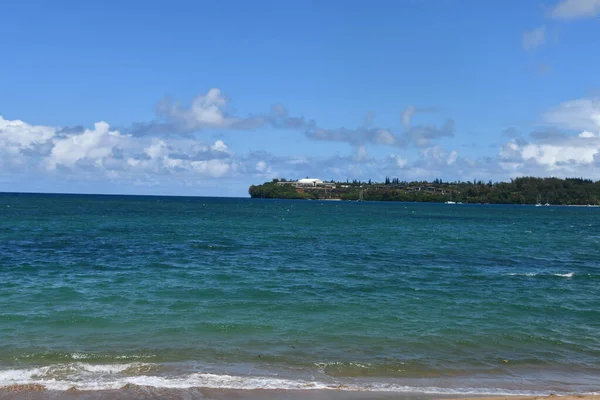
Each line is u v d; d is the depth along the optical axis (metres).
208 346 15.35
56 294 21.72
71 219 73.56
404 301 21.86
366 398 11.68
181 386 12.16
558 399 11.59
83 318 18.00
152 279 25.69
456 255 39.59
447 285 25.89
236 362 14.06
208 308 19.81
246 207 162.38
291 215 107.69
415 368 13.94
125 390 11.84
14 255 33.59
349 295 22.86
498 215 136.50
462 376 13.43
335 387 12.34
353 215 113.94
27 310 18.94
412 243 48.81
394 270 30.62
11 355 14.16
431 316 19.39
